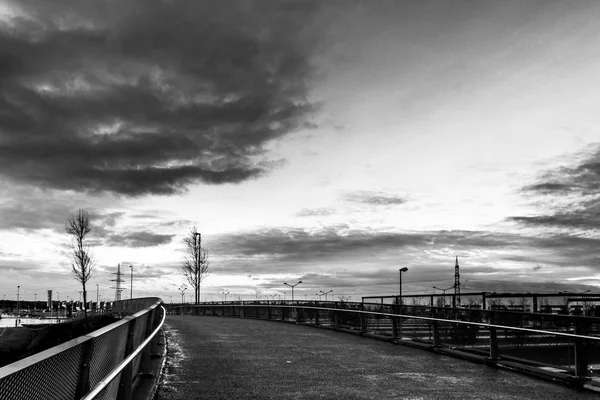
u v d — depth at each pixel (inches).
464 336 639.1
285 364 541.6
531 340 528.4
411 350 685.9
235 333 896.3
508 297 1206.9
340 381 454.3
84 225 2423.7
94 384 191.0
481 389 430.6
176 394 384.2
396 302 1424.7
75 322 1697.8
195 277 2967.5
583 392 423.5
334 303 1438.2
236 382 436.8
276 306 1328.7
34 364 117.6
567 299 1152.2
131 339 289.3
